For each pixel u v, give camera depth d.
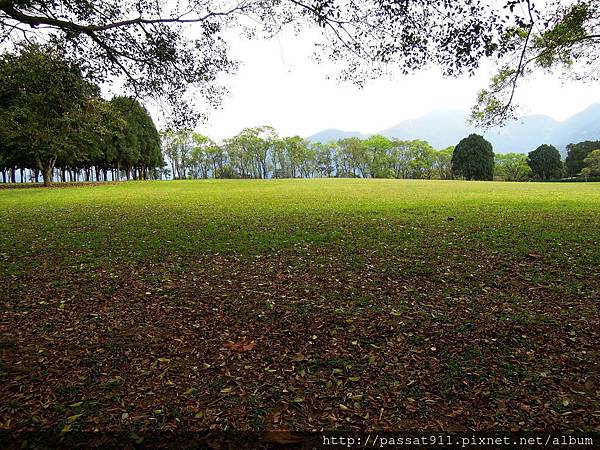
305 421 2.90
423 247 8.43
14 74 10.41
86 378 3.49
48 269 7.03
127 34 8.59
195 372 3.59
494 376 3.43
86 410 3.03
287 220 12.57
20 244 9.14
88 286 6.07
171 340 4.24
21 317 4.87
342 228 10.91
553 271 6.39
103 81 9.35
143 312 5.03
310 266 7.14
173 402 3.14
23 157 37.44
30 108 14.00
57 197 23.50
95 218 13.54
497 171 78.94
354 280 6.26
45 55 9.44
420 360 3.72
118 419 2.93
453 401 3.11
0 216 14.21
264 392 3.27
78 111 12.94
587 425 2.79
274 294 5.65
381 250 8.24
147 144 56.72
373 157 86.94
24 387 3.34
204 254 8.12
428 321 4.58
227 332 4.42
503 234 9.44
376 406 3.06
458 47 6.78
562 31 9.43
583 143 71.38
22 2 7.07
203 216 13.76
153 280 6.38
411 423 2.87
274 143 87.25
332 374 3.52
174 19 8.51
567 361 3.65
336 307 5.08
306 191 27.14
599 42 10.09
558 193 22.95
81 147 36.34
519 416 2.91
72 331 4.47
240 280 6.37
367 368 3.61
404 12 6.95
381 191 26.36
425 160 84.62
